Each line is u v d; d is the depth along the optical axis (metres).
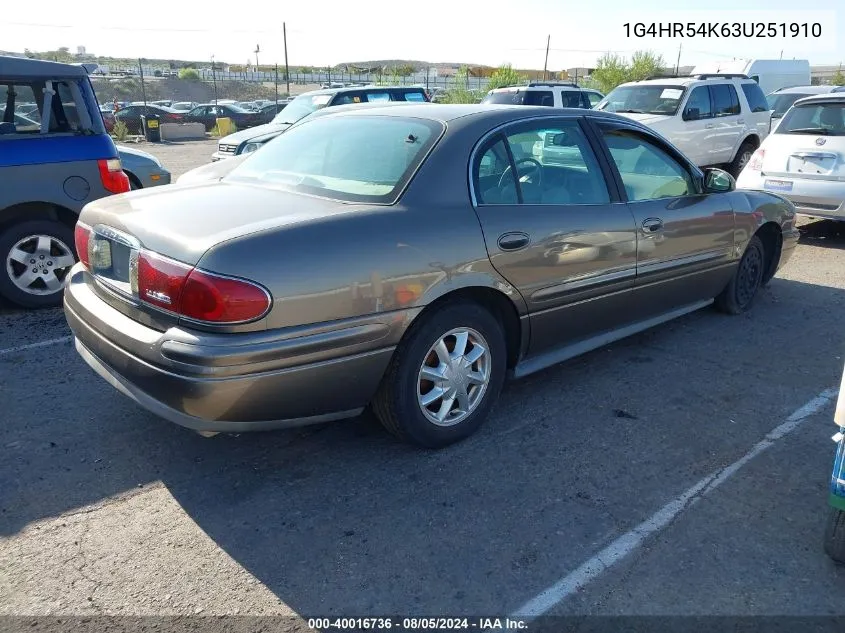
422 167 3.36
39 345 4.93
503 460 3.46
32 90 5.51
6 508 3.04
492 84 31.41
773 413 3.98
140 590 2.57
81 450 3.52
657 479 3.30
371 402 3.42
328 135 3.91
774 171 8.14
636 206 4.25
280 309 2.79
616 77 33.84
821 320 5.59
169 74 62.94
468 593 2.56
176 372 2.77
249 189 3.58
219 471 3.35
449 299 3.37
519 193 3.67
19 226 5.56
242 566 2.70
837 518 2.65
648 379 4.43
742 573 2.67
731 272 5.31
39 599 2.52
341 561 2.72
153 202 3.36
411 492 3.18
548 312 3.82
